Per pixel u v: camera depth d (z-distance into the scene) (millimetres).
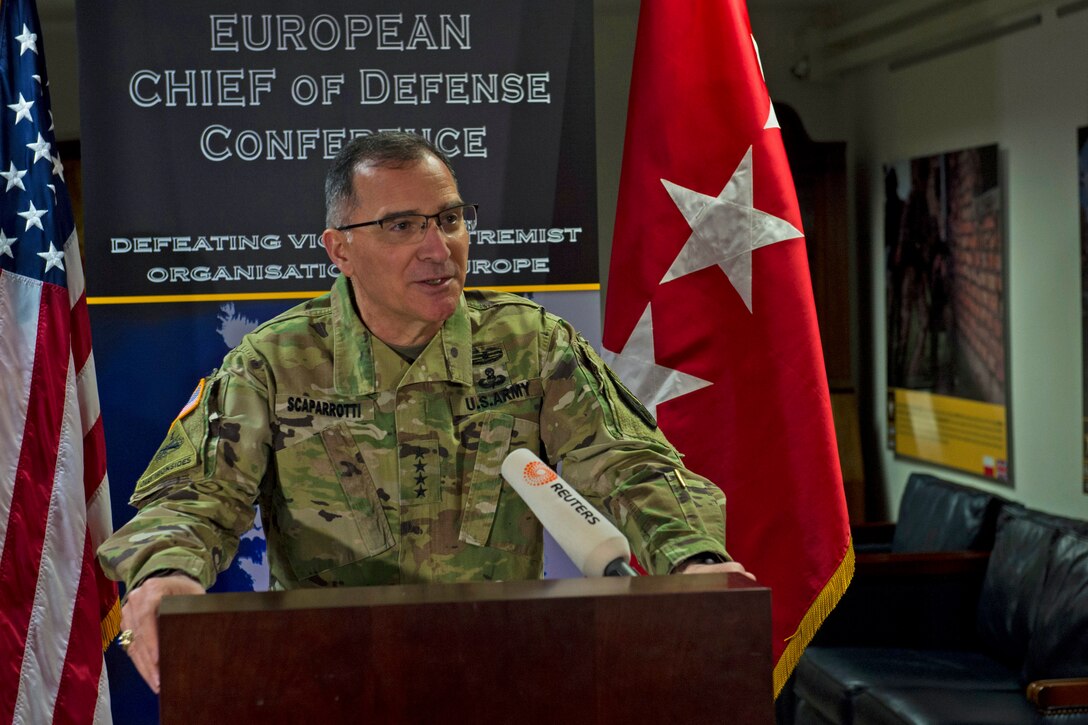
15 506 2613
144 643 1201
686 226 2645
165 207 2738
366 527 1736
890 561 4238
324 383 1756
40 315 2662
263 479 1778
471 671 978
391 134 1707
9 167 2709
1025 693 3633
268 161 2756
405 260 1635
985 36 5090
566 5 2789
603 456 1646
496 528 1765
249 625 962
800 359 2588
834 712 3910
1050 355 4715
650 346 2684
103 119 2713
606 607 989
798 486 2578
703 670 999
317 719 968
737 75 2637
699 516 1490
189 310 2754
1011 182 4945
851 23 5949
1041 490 4809
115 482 2758
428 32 2775
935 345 5586
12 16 2777
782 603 2578
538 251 2803
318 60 2762
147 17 2715
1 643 2570
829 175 6176
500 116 2789
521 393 1783
